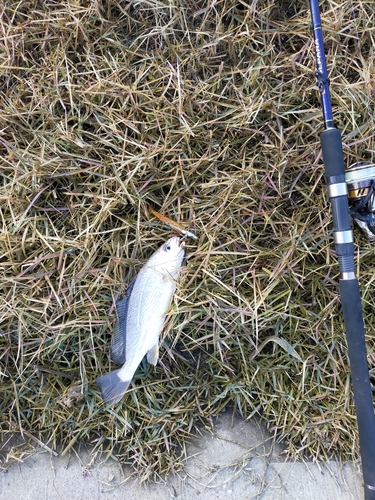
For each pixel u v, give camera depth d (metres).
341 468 1.44
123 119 1.38
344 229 1.15
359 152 1.41
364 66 1.40
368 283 1.40
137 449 1.46
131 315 1.35
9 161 1.40
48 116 1.39
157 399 1.46
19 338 1.39
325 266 1.39
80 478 1.46
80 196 1.44
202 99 1.40
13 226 1.40
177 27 1.44
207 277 1.41
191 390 1.47
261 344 1.44
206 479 1.46
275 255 1.39
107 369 1.45
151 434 1.45
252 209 1.43
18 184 1.37
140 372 1.46
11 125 1.40
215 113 1.40
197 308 1.41
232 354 1.46
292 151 1.39
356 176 1.22
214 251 1.38
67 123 1.42
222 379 1.46
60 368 1.45
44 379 1.45
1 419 1.46
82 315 1.42
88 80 1.41
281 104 1.39
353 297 1.16
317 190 1.42
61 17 1.41
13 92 1.42
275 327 1.43
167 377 1.46
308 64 1.40
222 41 1.42
